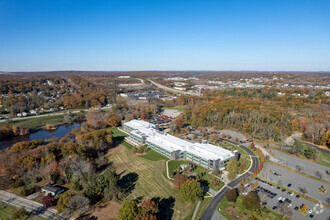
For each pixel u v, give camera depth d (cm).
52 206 11444
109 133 19912
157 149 18700
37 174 13738
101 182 12438
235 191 11700
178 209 11175
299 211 10812
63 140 19462
